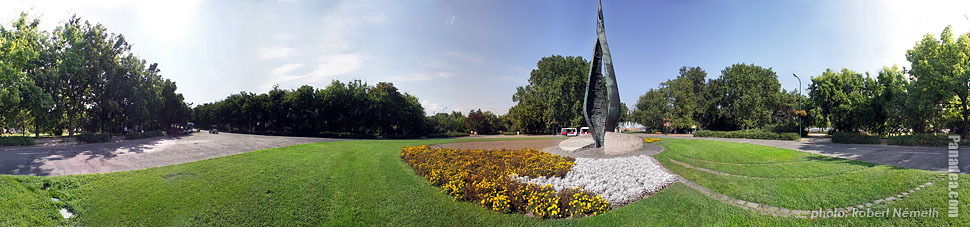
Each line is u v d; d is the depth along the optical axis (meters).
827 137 37.25
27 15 27.52
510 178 9.69
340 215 7.73
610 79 19.25
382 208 8.12
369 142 27.70
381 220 7.42
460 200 8.52
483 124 67.50
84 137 26.28
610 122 19.30
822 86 38.56
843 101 36.50
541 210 7.29
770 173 11.56
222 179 10.63
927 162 12.91
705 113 55.66
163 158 16.14
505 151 18.97
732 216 7.14
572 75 56.91
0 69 23.39
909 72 24.12
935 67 22.52
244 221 7.48
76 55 31.09
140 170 12.04
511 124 70.88
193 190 9.47
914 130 29.45
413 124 50.88
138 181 10.41
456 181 9.45
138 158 16.12
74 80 32.28
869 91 33.88
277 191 9.41
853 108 34.03
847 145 23.45
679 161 15.02
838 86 37.72
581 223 6.82
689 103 53.97
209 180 10.52
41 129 36.81
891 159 14.49
